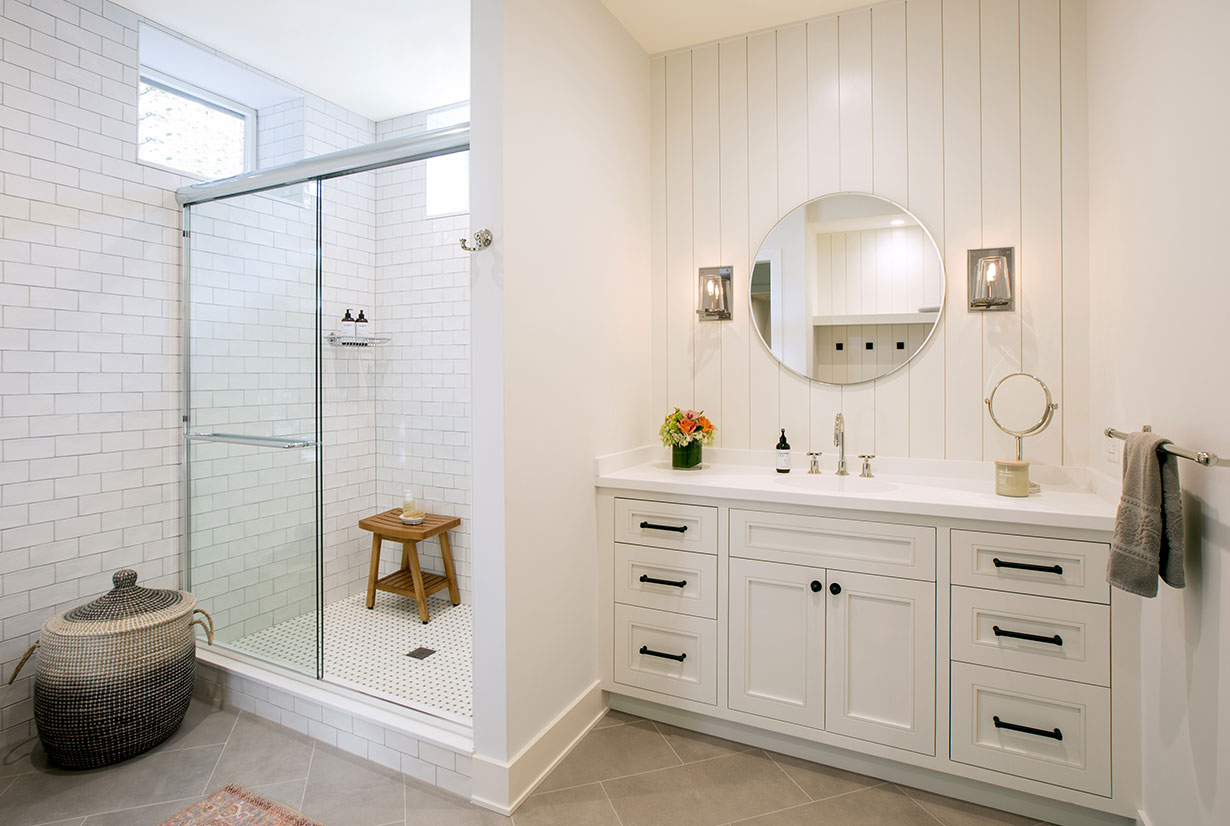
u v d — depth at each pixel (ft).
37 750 6.64
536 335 6.17
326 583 10.66
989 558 5.69
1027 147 6.89
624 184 8.07
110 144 7.46
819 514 6.34
